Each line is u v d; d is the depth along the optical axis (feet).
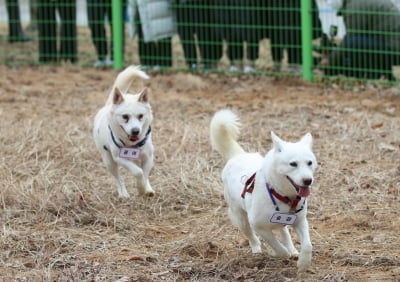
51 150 36.11
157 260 24.47
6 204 29.37
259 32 50.88
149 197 30.76
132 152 30.42
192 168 33.76
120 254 25.21
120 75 33.50
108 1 56.39
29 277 22.85
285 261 23.70
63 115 43.24
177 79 50.75
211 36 52.03
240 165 24.13
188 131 38.47
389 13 46.57
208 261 24.44
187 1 52.06
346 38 48.34
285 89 48.96
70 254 25.04
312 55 50.55
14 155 35.27
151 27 52.26
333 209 29.30
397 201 29.89
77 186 31.40
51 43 57.82
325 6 53.16
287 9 49.73
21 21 63.87
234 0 50.47
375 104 44.37
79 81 52.75
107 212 29.22
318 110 43.34
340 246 25.59
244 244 25.86
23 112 43.80
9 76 54.49
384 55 47.88
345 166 33.96
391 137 37.88
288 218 22.04
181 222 28.50
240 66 52.90
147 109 30.55
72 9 56.85
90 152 35.81
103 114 31.83
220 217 28.68
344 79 49.34
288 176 21.53
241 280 22.59
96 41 56.54
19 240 26.07
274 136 22.07
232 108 44.34
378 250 25.14
